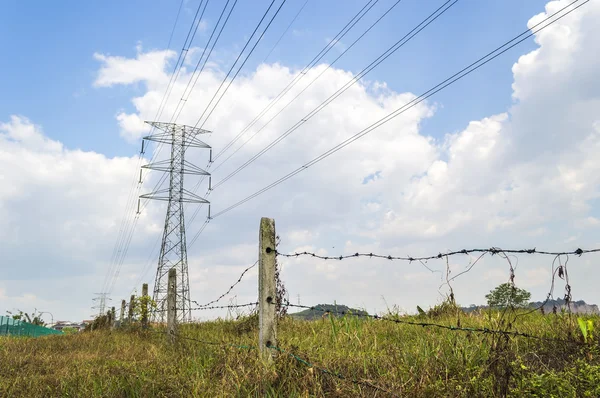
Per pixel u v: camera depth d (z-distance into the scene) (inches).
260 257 239.3
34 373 317.4
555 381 165.2
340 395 178.1
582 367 177.3
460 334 248.4
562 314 231.1
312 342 278.2
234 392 202.2
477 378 176.7
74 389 251.3
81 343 558.3
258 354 233.0
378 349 257.6
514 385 169.8
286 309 431.5
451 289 180.7
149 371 270.7
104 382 261.6
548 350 221.5
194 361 278.4
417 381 184.9
